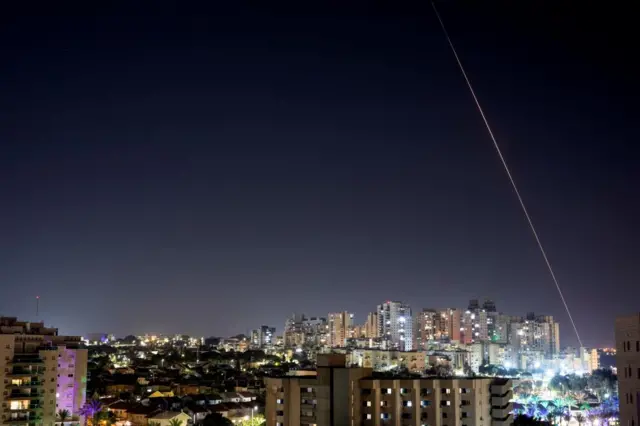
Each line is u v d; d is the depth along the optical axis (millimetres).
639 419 131625
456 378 182875
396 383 177625
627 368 136000
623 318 137625
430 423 178875
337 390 173250
